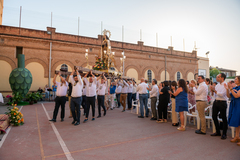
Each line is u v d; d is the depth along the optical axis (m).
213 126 5.66
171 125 6.79
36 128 6.21
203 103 5.48
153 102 7.79
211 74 43.53
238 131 4.65
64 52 18.81
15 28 16.66
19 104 13.65
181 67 28.55
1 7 21.42
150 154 3.88
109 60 10.50
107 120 7.72
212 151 4.06
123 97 10.41
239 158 3.67
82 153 3.94
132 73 23.36
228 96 4.82
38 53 17.55
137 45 23.98
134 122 7.31
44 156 3.76
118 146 4.39
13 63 16.45
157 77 25.73
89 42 20.17
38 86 17.45
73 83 6.97
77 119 6.85
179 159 3.63
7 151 4.02
